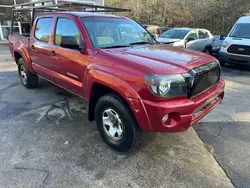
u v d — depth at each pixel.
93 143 3.24
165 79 2.44
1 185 2.42
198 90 2.75
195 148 3.15
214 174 2.64
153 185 2.46
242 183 2.50
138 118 2.58
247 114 4.30
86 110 4.36
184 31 10.65
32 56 4.89
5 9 15.89
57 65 3.96
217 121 3.99
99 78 2.91
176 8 25.08
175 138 3.39
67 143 3.23
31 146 3.14
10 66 8.54
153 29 15.63
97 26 3.56
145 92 2.47
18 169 2.67
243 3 21.88
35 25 4.74
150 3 25.97
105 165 2.77
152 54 2.99
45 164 2.77
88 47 3.24
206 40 11.38
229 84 6.39
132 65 2.64
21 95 5.18
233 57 8.13
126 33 3.87
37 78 5.56
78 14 3.70
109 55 2.95
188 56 3.04
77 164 2.78
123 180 2.53
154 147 3.15
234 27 8.85
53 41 4.06
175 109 2.46
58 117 4.05
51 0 5.12
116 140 3.01
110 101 2.85
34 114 4.16
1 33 16.20
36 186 2.42
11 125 3.73
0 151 3.01
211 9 23.22
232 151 3.09
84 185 2.45
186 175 2.62
